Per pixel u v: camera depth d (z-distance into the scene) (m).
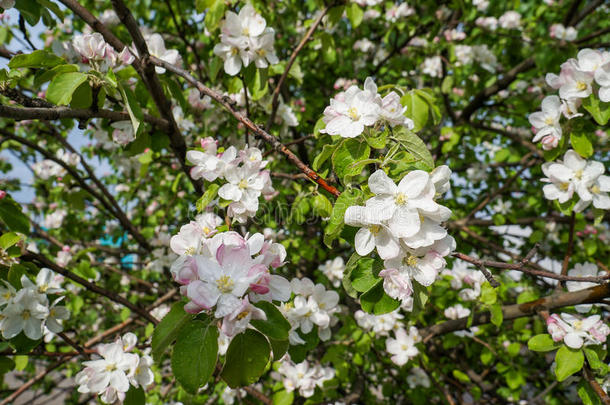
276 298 0.24
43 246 0.83
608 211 0.60
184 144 0.43
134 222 0.91
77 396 0.88
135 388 0.35
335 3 0.45
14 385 1.11
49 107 0.30
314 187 0.38
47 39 0.83
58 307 0.35
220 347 0.41
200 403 0.55
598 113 0.36
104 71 0.34
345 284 0.26
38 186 0.94
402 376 0.67
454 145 0.79
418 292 0.26
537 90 0.83
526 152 0.86
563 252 0.85
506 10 0.95
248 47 0.39
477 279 0.53
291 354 0.36
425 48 0.87
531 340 0.38
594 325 0.37
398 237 0.24
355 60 0.90
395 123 0.28
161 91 0.38
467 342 0.68
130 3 0.83
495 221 0.76
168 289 0.79
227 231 0.27
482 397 0.79
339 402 0.55
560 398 0.78
